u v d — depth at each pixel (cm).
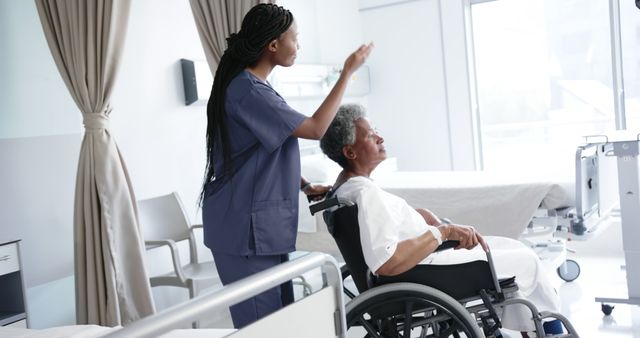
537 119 515
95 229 308
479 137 536
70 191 346
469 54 523
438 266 207
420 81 544
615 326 308
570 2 486
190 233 371
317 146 510
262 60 207
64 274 343
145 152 380
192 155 413
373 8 559
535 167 521
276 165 203
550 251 375
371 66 566
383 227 200
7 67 319
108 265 307
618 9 462
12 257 287
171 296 395
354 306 196
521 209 335
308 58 516
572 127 501
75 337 166
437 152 545
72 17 303
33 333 175
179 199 373
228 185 202
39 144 332
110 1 302
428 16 532
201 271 346
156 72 389
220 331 177
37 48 333
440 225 225
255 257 203
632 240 306
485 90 532
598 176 314
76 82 308
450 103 532
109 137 313
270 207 202
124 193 316
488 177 372
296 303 137
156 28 389
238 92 199
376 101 569
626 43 464
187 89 407
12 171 320
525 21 507
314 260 141
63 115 343
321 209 204
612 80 473
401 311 200
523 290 222
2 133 316
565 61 495
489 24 522
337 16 546
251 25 199
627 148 295
